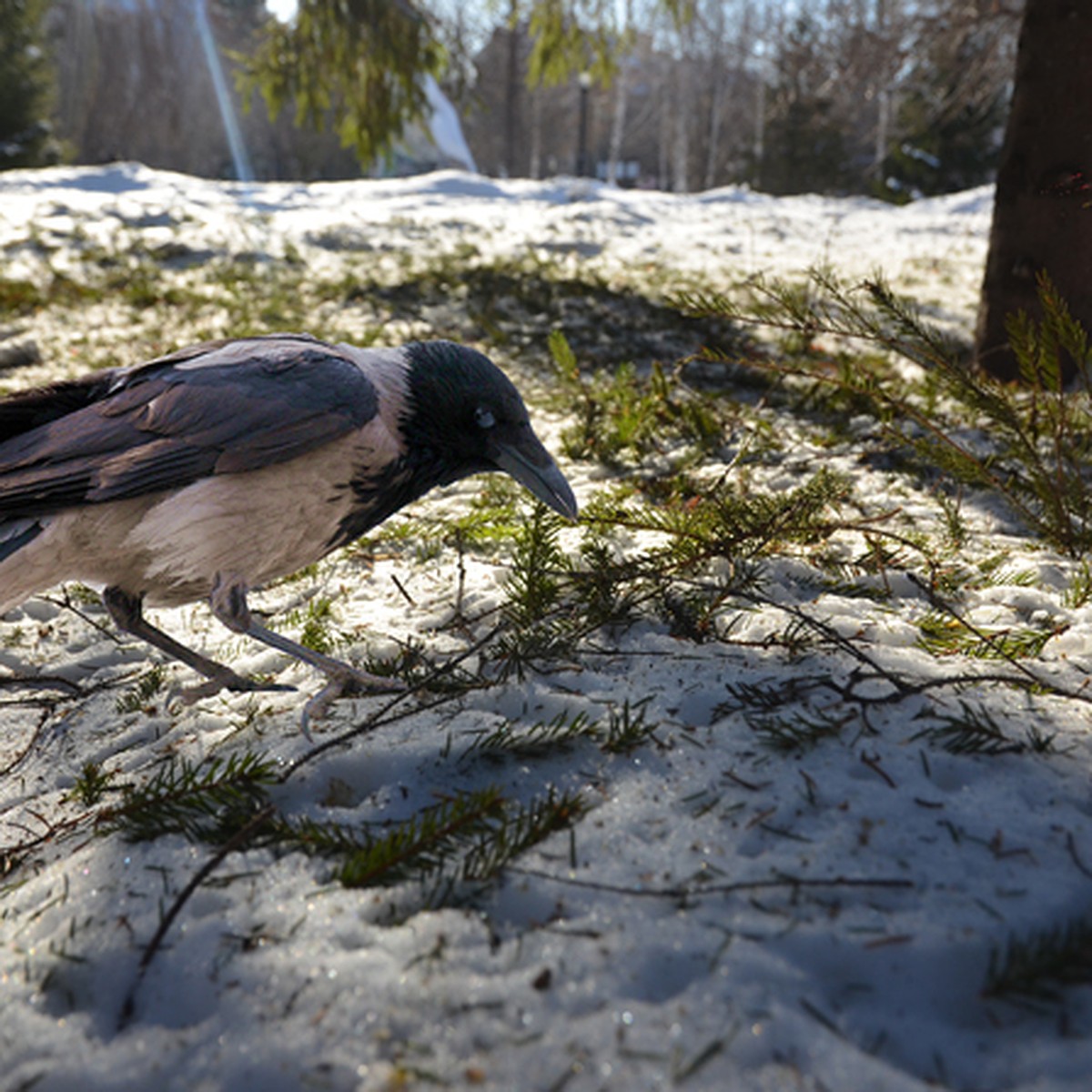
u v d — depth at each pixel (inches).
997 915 13.5
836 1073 11.4
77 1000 14.2
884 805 15.7
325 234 97.8
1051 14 45.0
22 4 204.8
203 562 19.8
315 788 18.0
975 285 84.4
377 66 98.4
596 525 29.5
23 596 20.1
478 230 103.6
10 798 20.6
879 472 36.2
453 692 20.7
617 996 12.7
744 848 15.1
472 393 21.3
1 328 65.0
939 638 22.2
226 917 14.9
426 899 14.8
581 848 15.4
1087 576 24.7
